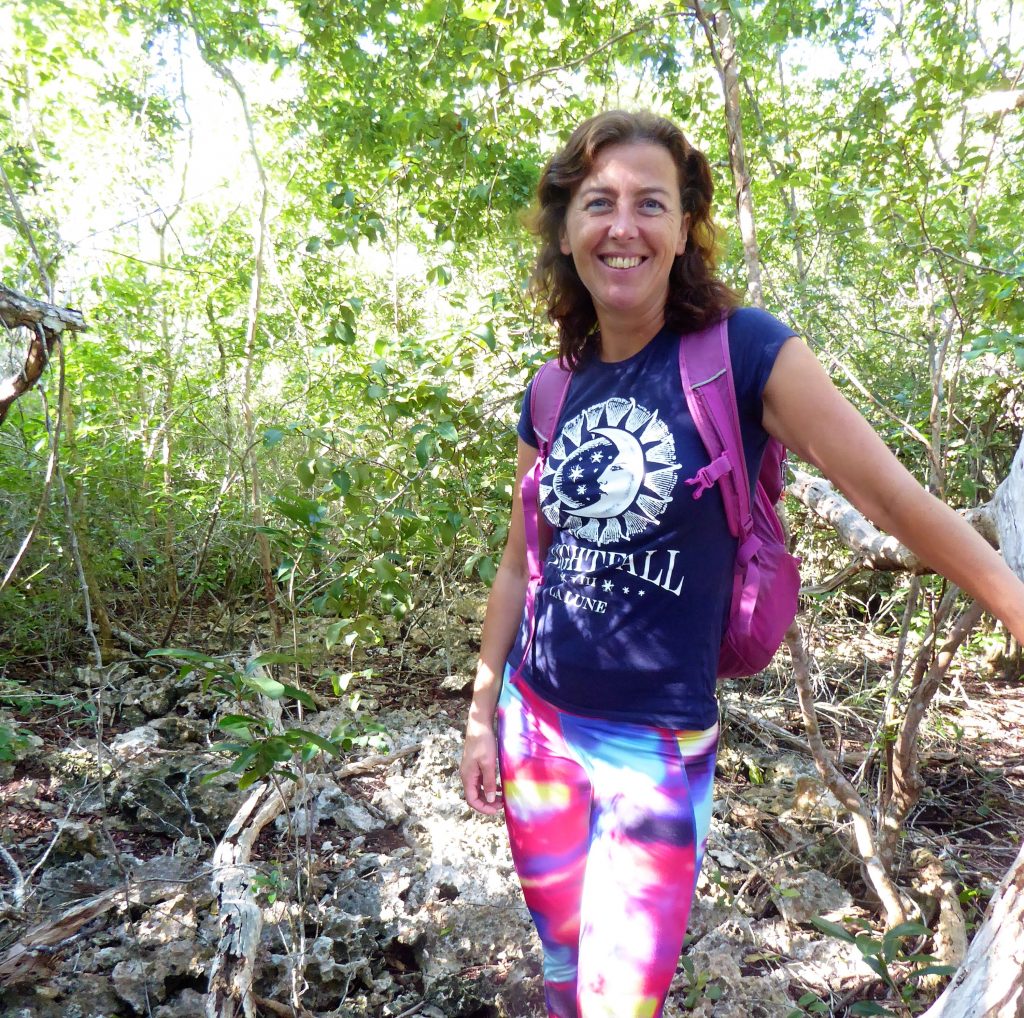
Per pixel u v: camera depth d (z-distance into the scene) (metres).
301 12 4.02
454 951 2.03
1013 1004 1.00
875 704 3.66
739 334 1.20
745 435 1.20
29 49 4.57
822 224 3.24
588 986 1.20
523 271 3.37
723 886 2.27
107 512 3.84
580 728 1.29
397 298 5.08
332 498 2.76
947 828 2.86
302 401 4.53
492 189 3.49
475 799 1.50
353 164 5.07
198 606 4.43
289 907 2.03
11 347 2.21
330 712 3.26
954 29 3.31
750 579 1.25
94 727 3.05
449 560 3.86
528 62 4.00
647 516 1.21
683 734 1.23
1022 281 2.38
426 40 4.09
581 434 1.29
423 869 2.35
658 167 1.23
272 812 2.47
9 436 3.46
